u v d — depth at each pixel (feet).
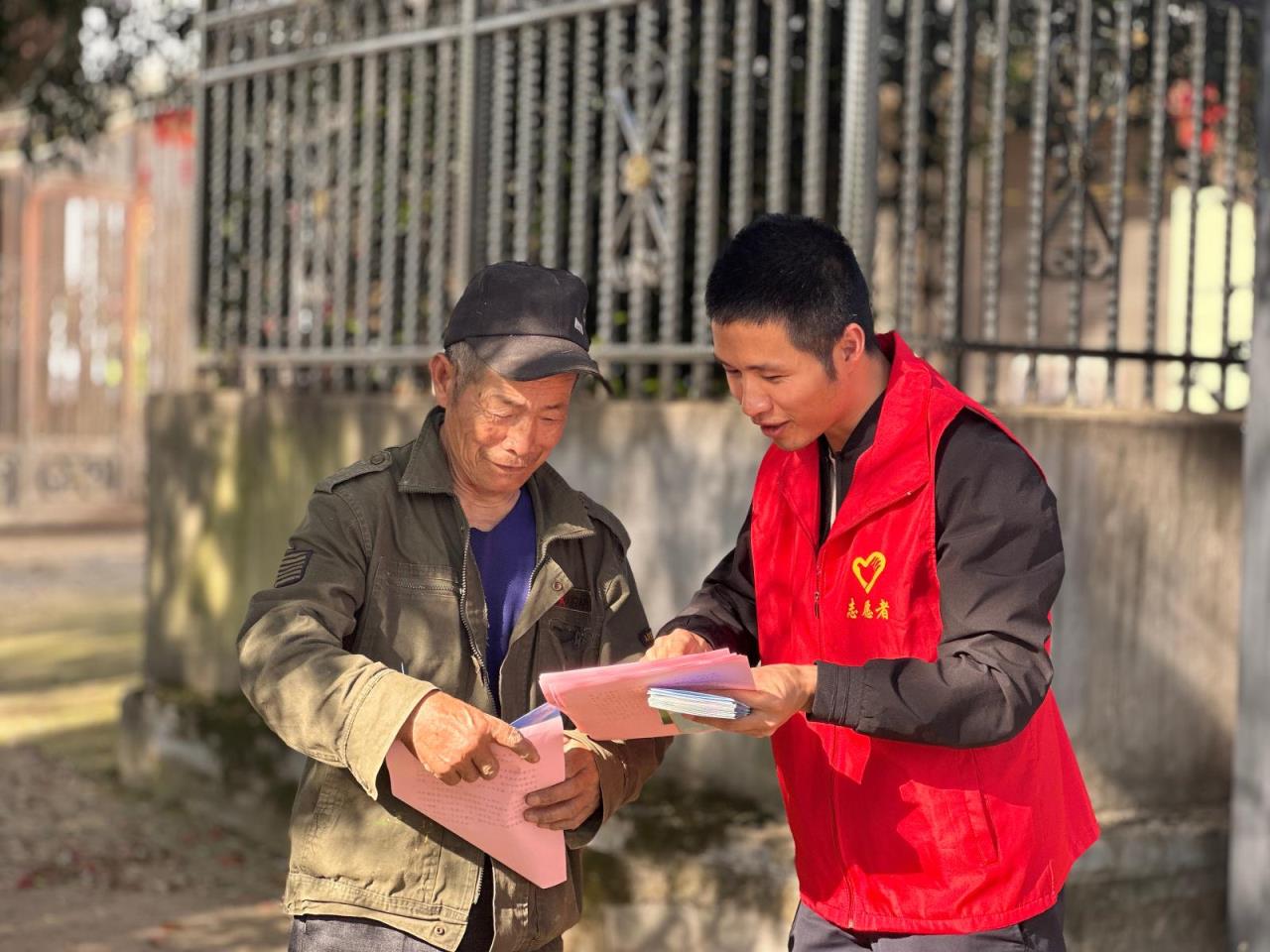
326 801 7.86
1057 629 13.28
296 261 20.21
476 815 7.53
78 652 30.42
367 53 18.75
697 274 15.17
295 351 20.08
